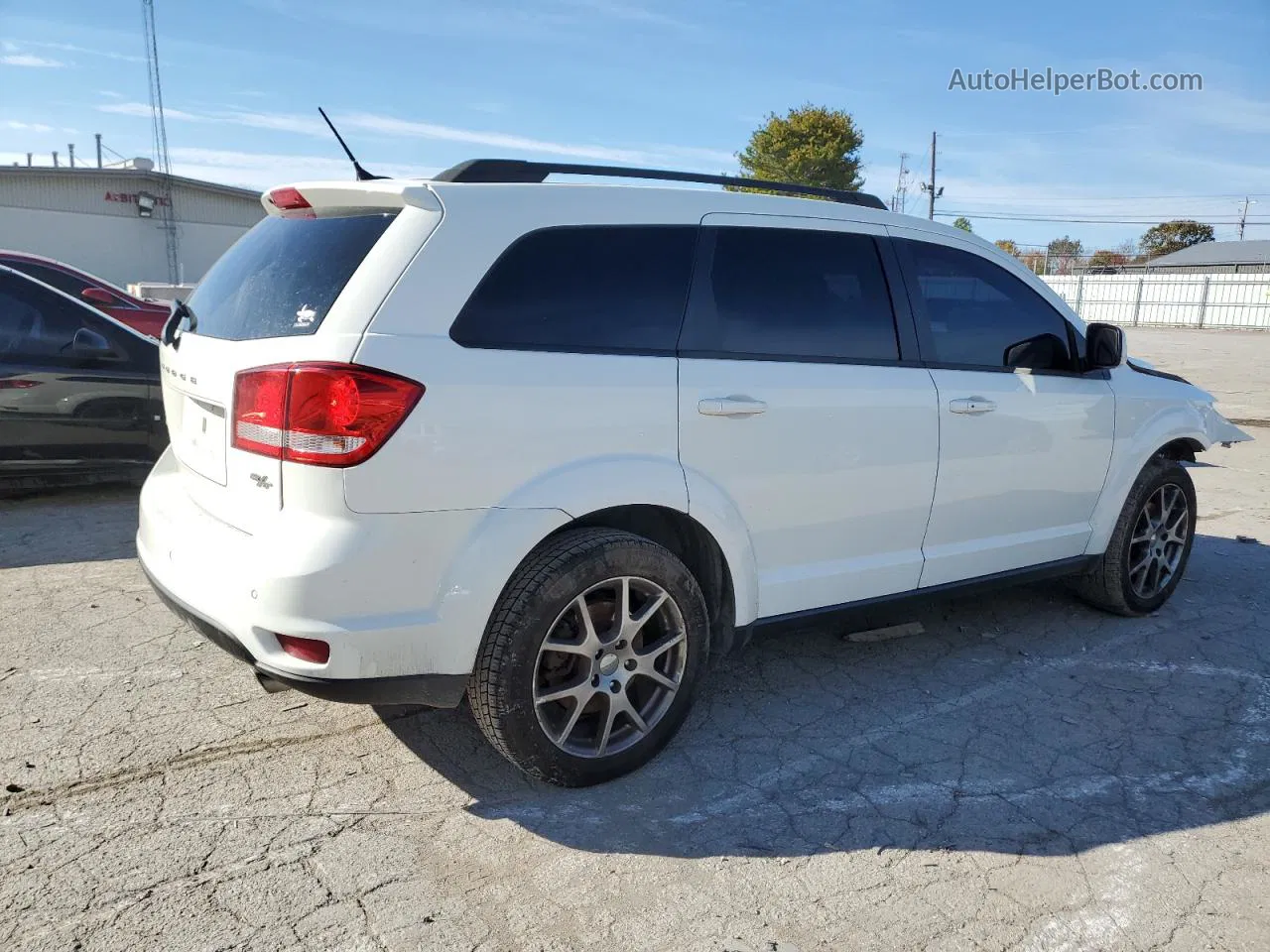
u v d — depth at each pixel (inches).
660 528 130.1
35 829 105.7
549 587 108.8
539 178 121.6
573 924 93.5
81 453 241.0
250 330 111.0
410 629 102.4
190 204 1344.7
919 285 147.1
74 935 89.2
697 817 113.0
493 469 105.8
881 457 138.7
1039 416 158.4
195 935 89.8
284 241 119.5
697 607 122.6
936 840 109.7
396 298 102.6
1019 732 137.6
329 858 102.6
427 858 103.3
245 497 105.7
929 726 138.7
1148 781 124.4
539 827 109.9
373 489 99.3
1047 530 166.4
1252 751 133.4
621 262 118.7
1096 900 99.4
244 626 101.2
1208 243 2269.9
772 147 1841.8
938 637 174.9
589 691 115.0
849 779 122.8
